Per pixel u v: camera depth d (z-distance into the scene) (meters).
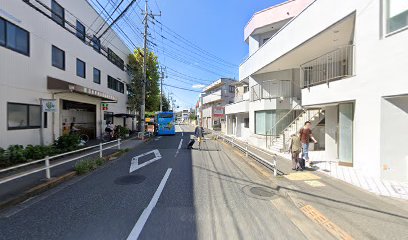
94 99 17.25
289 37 12.32
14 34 9.41
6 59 8.97
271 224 4.09
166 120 27.58
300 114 14.82
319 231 3.85
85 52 16.08
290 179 6.87
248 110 20.53
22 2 9.77
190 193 5.79
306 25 10.65
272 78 17.97
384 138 6.60
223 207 4.88
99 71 18.70
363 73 7.22
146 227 3.92
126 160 10.59
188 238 3.57
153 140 20.92
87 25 16.80
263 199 5.40
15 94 9.43
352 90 7.66
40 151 9.36
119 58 24.81
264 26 18.38
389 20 6.48
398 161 6.56
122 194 5.69
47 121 11.58
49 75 11.69
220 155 12.15
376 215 4.36
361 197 5.32
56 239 3.54
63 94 13.05
